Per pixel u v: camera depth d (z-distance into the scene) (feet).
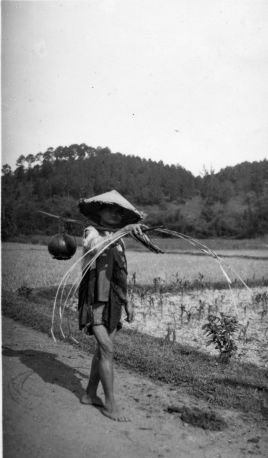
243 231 260.01
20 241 145.38
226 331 19.57
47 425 12.49
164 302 36.11
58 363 17.76
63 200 211.20
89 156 298.56
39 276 48.67
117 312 13.34
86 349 19.83
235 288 47.26
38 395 14.48
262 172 349.82
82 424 12.68
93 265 13.19
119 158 337.72
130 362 17.89
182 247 157.69
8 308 26.76
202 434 12.47
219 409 14.07
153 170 349.20
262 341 24.68
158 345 21.02
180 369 17.02
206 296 40.65
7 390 14.69
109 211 14.24
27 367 17.06
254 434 12.58
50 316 25.22
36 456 10.87
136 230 13.02
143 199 317.83
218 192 332.80
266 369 18.67
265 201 296.51
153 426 12.81
